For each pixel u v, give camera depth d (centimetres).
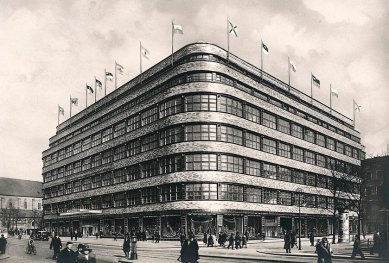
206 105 5094
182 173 5038
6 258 2858
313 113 7275
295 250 3556
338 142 8062
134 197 6084
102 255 3088
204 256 2934
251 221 5575
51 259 2775
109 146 6888
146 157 5744
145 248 4003
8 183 14688
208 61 5172
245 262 2475
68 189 8594
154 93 5950
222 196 5038
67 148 8812
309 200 6875
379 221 4759
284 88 6688
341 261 2494
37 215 14350
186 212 4966
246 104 5609
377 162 5659
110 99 7369
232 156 5266
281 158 6178
